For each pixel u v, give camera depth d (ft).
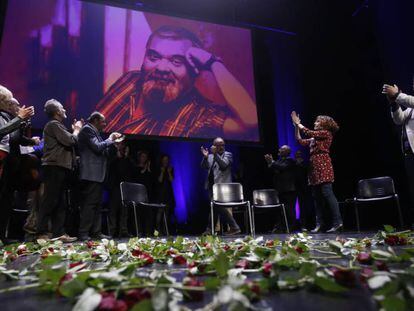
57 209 8.57
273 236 9.82
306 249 3.36
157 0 17.65
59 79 13.57
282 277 2.25
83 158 8.98
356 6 16.34
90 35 14.48
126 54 14.90
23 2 13.69
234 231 12.03
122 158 13.11
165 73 15.35
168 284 1.79
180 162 18.84
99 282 1.82
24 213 10.68
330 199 10.64
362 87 15.98
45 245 6.09
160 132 14.61
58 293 1.99
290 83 19.42
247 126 16.24
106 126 13.83
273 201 13.35
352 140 16.38
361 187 12.34
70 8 14.39
